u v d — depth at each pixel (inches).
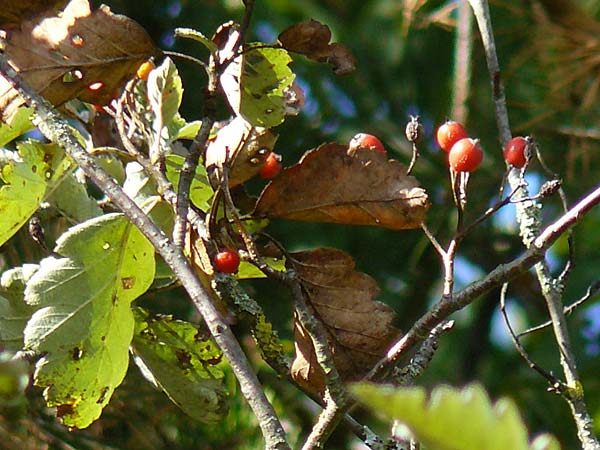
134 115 108.5
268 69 108.0
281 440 104.6
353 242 165.0
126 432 116.3
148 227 105.9
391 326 107.8
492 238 173.9
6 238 109.3
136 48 107.9
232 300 107.5
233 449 116.7
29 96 106.9
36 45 107.9
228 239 107.7
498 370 192.9
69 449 115.2
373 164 107.3
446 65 178.9
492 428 99.3
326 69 173.9
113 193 106.0
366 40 183.9
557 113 163.0
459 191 105.9
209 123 106.8
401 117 177.6
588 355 184.1
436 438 99.4
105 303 108.4
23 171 108.9
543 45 154.8
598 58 151.7
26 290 108.1
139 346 110.1
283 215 107.8
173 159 109.7
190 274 105.4
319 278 108.0
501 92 112.7
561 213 162.4
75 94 108.1
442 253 105.9
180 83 108.0
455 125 106.4
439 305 105.3
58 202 110.4
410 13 151.8
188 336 110.2
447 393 99.4
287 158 163.9
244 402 117.3
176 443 116.6
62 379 108.3
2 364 111.9
